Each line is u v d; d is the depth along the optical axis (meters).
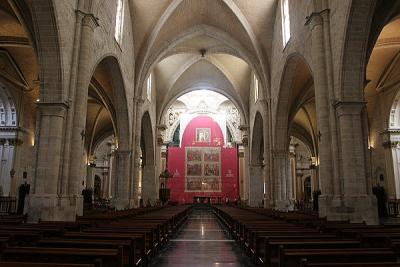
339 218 12.06
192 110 48.09
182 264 7.68
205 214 30.77
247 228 8.47
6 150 24.22
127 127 23.56
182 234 13.87
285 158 23.66
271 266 5.45
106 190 47.00
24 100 24.98
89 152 37.31
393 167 24.77
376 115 26.73
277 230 7.43
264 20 24.33
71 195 12.91
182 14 25.34
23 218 11.34
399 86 23.88
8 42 19.56
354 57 12.55
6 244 4.77
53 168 12.56
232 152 46.44
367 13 11.89
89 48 14.34
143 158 37.31
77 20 14.17
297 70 22.27
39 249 4.12
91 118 35.34
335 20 13.34
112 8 18.62
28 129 25.86
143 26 24.53
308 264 3.27
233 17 24.91
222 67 34.34
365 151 12.62
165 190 38.78
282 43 21.53
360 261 4.06
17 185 24.39
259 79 26.23
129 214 14.20
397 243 5.30
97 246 4.77
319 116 13.54
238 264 7.68
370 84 25.89
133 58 24.91
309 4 15.41
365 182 12.30
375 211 12.02
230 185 45.44
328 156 13.03
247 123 36.06
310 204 34.62
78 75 13.93
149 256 7.96
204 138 46.91
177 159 46.16
